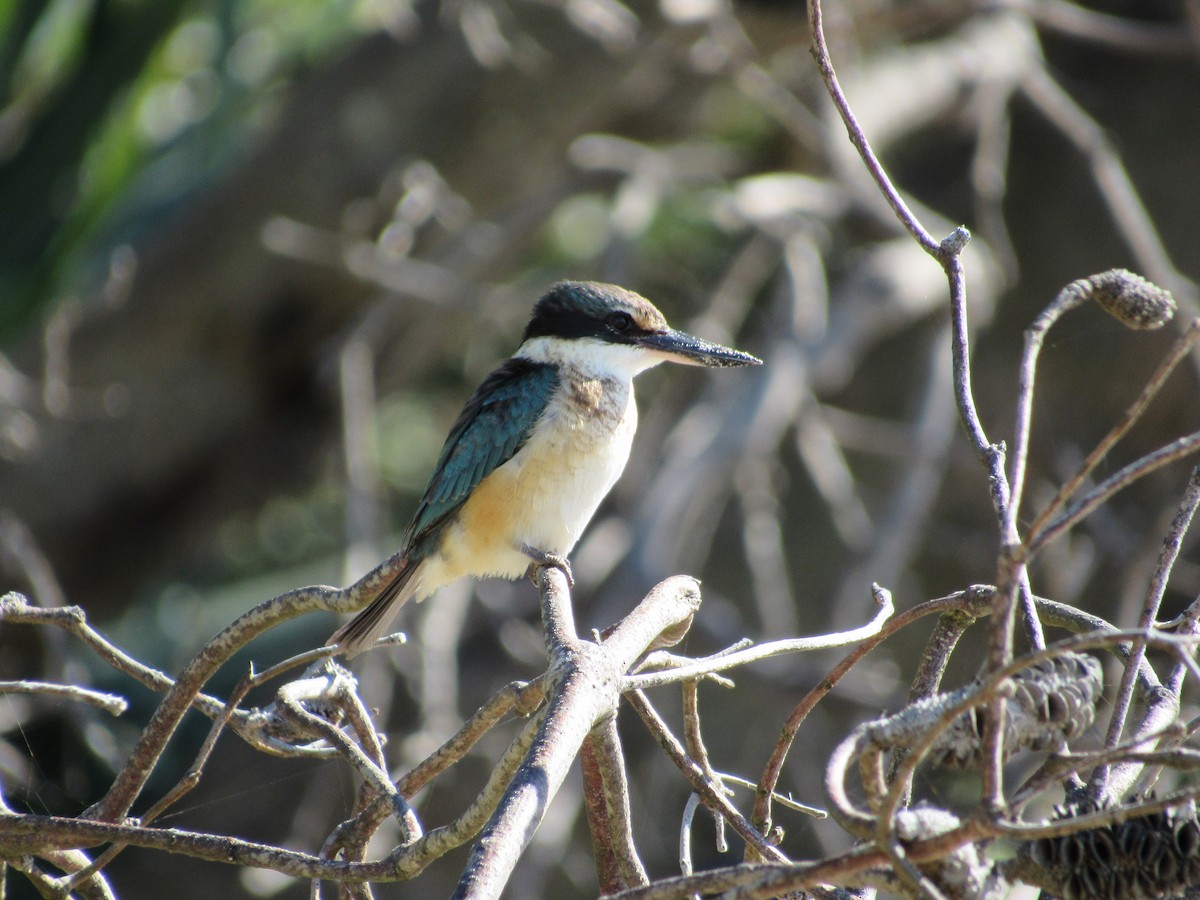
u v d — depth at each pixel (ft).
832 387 40.42
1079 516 8.82
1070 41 48.75
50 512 42.37
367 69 42.34
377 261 38.29
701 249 46.14
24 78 43.55
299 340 43.47
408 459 45.73
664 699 40.81
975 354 44.75
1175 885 9.16
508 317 42.68
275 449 45.19
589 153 42.11
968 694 8.95
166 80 46.73
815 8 12.52
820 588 44.34
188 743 41.39
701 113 47.06
